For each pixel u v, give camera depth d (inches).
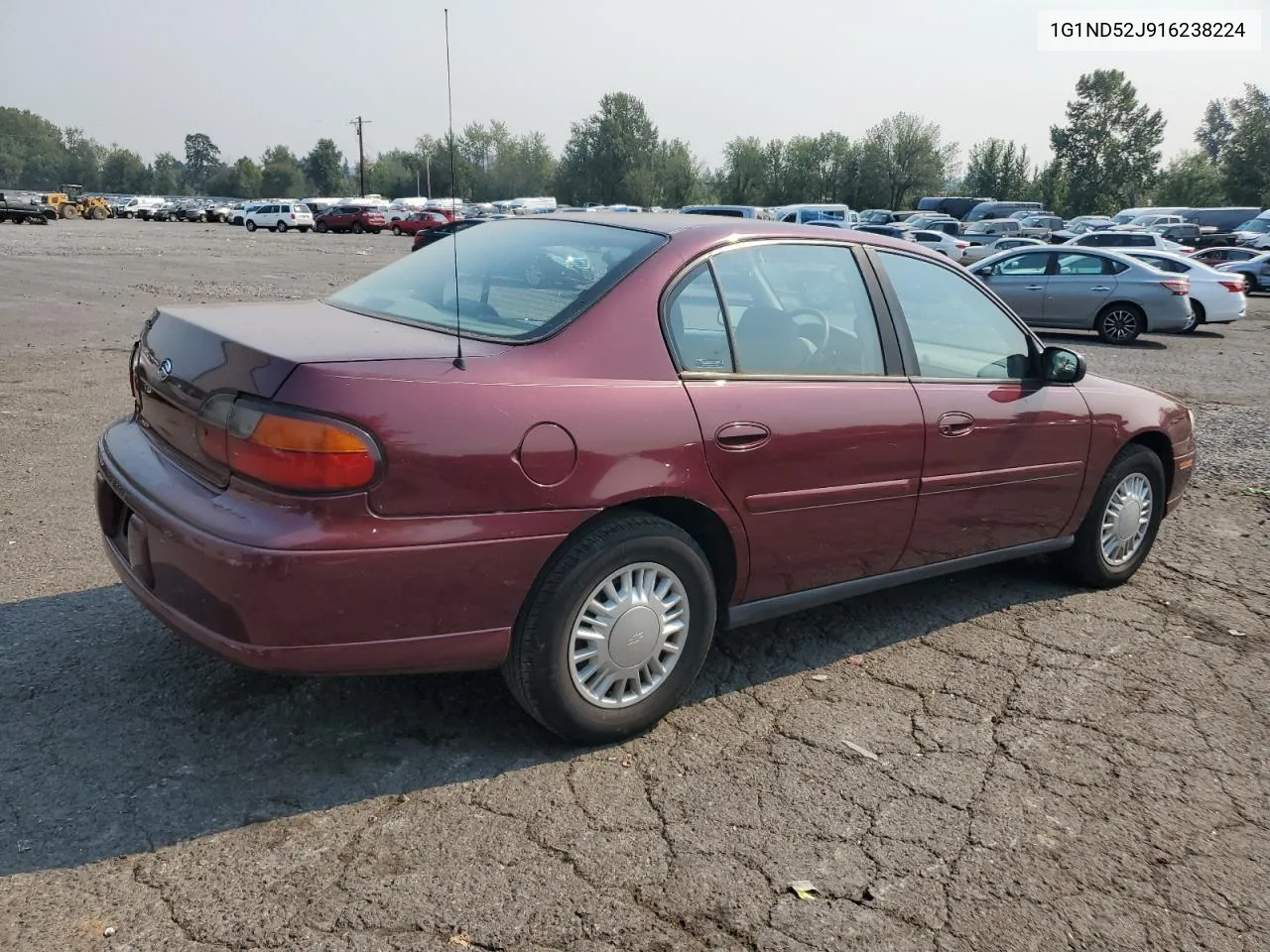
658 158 4333.2
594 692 120.3
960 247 1385.3
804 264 141.9
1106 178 3371.1
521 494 108.7
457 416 104.8
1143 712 141.0
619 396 116.3
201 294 699.4
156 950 86.5
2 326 483.8
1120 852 108.9
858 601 178.1
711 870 101.7
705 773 119.6
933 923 96.1
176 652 140.9
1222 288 695.1
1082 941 95.2
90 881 94.6
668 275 126.2
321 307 138.8
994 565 201.9
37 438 264.7
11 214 1994.3
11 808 104.4
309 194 5506.9
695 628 127.2
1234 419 379.2
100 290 697.0
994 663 154.6
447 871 99.0
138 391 129.9
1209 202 3196.4
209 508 103.6
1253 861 108.6
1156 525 194.9
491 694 134.8
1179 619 176.6
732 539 128.9
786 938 92.8
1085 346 622.5
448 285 134.4
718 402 124.3
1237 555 213.9
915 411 145.6
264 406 100.5
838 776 120.3
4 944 85.9
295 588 99.3
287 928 89.9
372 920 91.5
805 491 133.6
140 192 6461.6
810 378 136.2
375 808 108.5
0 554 176.2
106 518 128.0
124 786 109.5
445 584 106.4
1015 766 125.1
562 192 4443.9
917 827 111.1
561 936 91.0
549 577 113.7
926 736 131.3
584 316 119.0
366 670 106.2
